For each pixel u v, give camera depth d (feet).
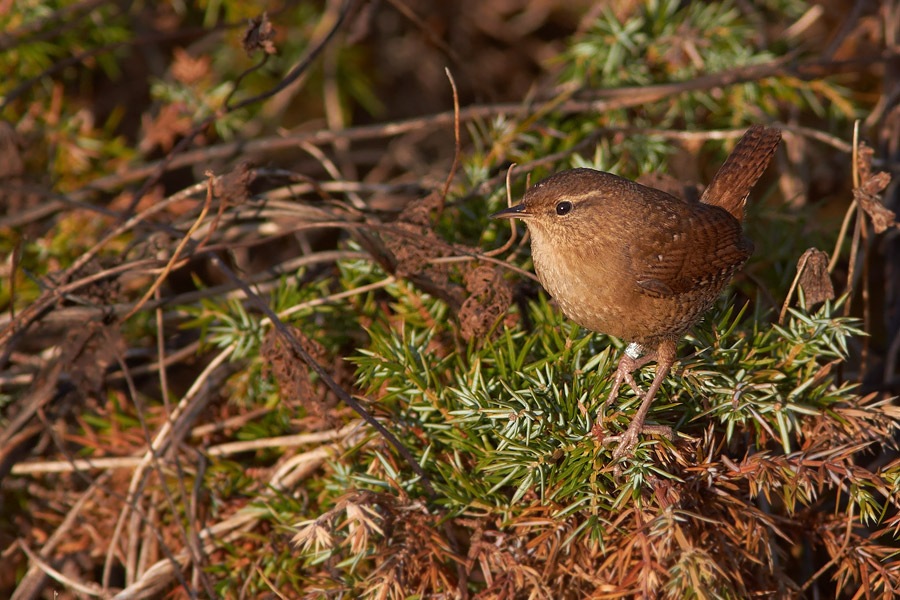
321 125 40.63
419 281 20.36
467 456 18.78
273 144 28.09
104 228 28.17
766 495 16.65
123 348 21.31
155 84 32.40
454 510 17.54
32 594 21.45
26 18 30.19
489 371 18.86
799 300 19.22
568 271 19.30
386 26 40.55
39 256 27.27
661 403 18.70
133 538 21.18
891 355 23.86
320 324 23.24
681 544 15.23
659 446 17.10
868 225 27.04
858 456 23.00
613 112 28.04
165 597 20.67
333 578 18.12
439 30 40.52
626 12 29.27
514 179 24.79
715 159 29.27
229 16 35.06
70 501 22.79
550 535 16.53
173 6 36.58
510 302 19.62
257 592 20.47
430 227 20.54
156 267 22.07
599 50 28.94
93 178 30.25
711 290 19.45
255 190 29.40
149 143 30.50
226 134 30.71
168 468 21.68
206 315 22.02
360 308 22.94
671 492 16.25
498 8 40.73
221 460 22.21
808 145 32.71
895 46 29.45
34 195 29.43
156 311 23.17
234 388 23.27
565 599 17.12
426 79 41.27
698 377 18.15
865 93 34.14
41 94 31.53
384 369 18.88
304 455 20.49
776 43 32.17
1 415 24.62
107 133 31.42
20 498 23.45
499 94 40.78
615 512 16.79
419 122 26.96
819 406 18.06
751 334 19.75
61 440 22.79
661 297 18.74
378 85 42.86
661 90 26.08
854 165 19.58
